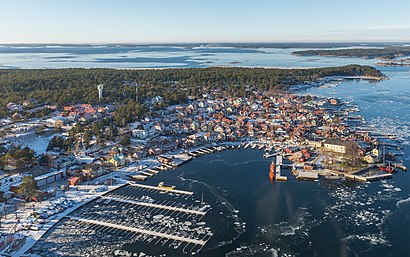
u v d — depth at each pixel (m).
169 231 157.12
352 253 143.38
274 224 164.50
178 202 185.75
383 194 195.25
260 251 144.00
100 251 141.62
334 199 189.62
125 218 168.00
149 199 189.00
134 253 140.62
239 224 164.12
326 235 155.62
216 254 141.38
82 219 165.88
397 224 163.75
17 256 136.25
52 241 147.75
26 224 158.12
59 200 182.12
